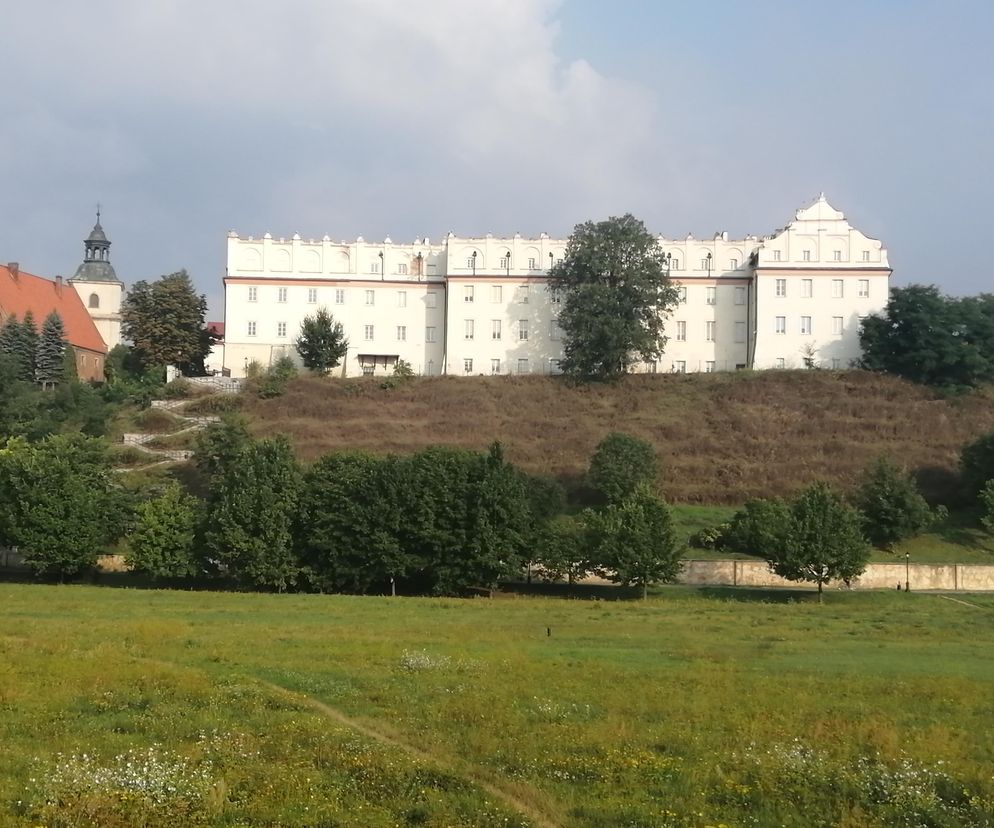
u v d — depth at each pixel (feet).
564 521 312.91
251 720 97.71
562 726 98.48
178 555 274.16
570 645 163.22
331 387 462.19
